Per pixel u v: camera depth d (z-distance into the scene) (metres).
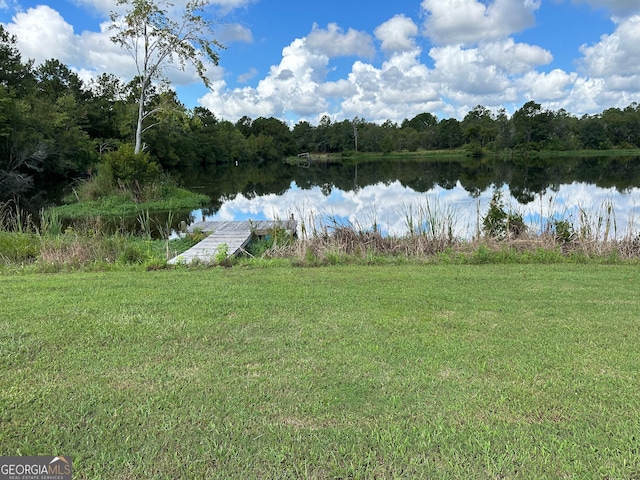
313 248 7.11
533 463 1.95
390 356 2.95
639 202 13.45
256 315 3.76
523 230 7.80
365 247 7.42
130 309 3.91
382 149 72.88
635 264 6.08
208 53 19.62
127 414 2.31
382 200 16.70
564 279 5.07
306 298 4.29
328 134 81.00
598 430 2.16
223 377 2.68
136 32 18.77
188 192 19.44
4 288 4.70
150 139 36.50
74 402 2.42
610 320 3.62
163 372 2.74
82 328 3.44
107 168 17.19
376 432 2.16
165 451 2.05
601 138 61.94
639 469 1.91
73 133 26.56
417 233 7.82
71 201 17.06
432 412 2.32
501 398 2.43
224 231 10.59
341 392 2.51
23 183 22.20
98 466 1.95
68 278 5.27
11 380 2.63
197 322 3.58
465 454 2.02
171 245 9.47
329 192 21.39
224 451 2.04
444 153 70.88
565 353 2.98
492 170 31.75
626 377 2.65
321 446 2.07
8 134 20.05
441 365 2.82
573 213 8.55
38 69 34.94
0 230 8.22
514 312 3.84
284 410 2.35
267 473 1.92
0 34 27.25
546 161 42.88
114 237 7.75
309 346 3.12
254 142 65.88
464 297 4.32
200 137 50.38
